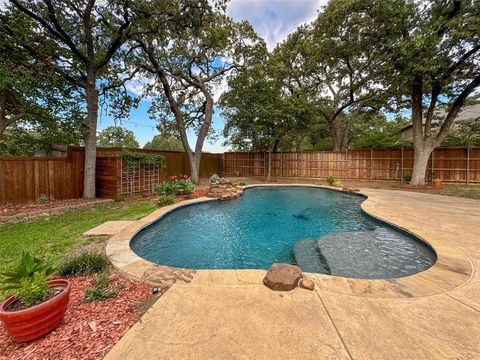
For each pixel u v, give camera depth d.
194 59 12.17
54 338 1.72
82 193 8.31
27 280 1.77
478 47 8.18
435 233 4.23
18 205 6.45
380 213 5.89
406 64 8.88
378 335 1.71
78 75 8.21
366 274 3.26
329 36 11.98
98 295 2.27
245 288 2.42
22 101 7.56
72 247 3.68
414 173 11.25
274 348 1.58
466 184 11.12
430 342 1.64
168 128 15.54
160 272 2.80
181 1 8.16
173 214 6.57
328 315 1.95
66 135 9.20
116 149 9.87
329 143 23.03
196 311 2.02
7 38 6.30
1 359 1.54
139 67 10.24
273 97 14.75
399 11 8.73
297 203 8.47
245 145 20.30
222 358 1.50
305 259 3.82
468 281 2.55
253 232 5.35
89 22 7.36
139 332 1.76
